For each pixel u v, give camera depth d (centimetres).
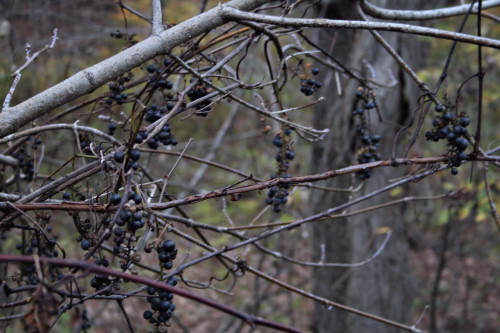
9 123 164
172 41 183
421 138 607
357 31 451
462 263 687
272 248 632
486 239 775
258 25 207
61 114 257
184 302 688
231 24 267
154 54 181
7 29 494
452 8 249
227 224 735
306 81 239
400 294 508
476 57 595
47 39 532
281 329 120
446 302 688
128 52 178
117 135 304
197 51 226
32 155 294
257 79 636
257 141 830
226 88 218
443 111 207
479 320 660
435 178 602
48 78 492
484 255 761
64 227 495
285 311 664
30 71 511
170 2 659
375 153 249
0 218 160
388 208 491
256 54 599
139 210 168
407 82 458
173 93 263
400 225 504
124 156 161
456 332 643
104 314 549
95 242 162
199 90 222
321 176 198
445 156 208
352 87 449
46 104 168
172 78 386
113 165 167
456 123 204
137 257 157
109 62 176
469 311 676
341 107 459
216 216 754
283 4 230
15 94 468
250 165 841
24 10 536
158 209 175
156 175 643
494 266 724
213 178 855
